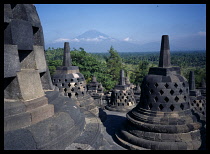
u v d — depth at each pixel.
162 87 9.19
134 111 10.25
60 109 6.83
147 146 8.46
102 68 45.53
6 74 5.10
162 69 9.62
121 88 18.55
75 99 13.27
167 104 9.09
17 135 4.79
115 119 14.68
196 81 46.94
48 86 8.04
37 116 5.52
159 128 8.55
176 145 8.11
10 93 5.59
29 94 5.72
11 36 5.37
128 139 9.25
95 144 6.11
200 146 8.15
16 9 6.08
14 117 5.01
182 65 87.12
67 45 14.02
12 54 5.32
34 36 7.08
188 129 8.48
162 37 9.94
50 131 5.30
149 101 9.48
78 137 6.22
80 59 39.22
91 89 26.86
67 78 13.52
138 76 64.12
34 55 6.27
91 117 8.66
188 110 9.27
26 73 5.78
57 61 37.81
